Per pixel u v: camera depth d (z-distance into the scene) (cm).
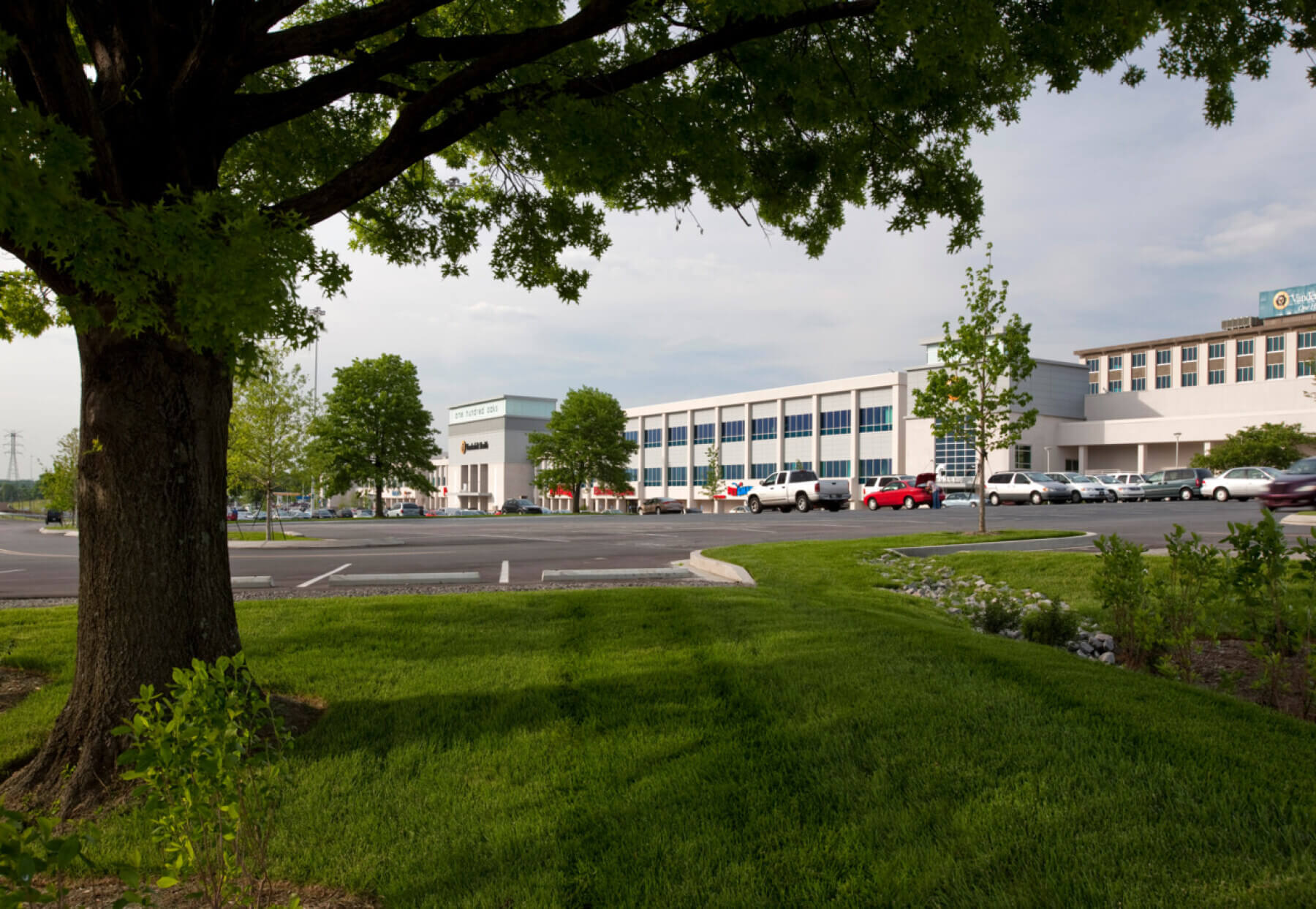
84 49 534
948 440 5925
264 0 410
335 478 4853
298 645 642
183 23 412
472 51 461
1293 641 530
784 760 377
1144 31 443
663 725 434
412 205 684
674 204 662
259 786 259
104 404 403
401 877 293
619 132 551
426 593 977
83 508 411
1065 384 7088
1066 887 260
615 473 6381
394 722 454
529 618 745
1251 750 361
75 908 278
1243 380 7344
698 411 7956
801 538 1886
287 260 324
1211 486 3959
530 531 2525
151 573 402
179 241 293
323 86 449
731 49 506
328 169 639
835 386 6606
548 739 421
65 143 268
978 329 1670
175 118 399
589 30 434
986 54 531
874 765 365
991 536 1588
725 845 303
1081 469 6625
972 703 440
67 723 400
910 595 966
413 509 7100
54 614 809
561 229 691
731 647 603
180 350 414
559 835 318
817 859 290
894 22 393
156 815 221
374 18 425
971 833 298
